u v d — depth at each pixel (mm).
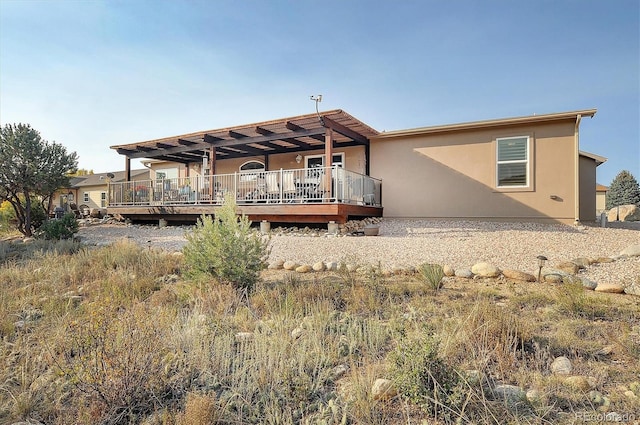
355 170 12328
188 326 3098
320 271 5375
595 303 3410
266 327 3018
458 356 2451
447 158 11023
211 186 11641
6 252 7656
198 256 4453
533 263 5367
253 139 11062
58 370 2410
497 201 10375
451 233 8445
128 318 2826
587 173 12539
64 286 4867
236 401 2117
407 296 3965
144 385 2244
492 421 1818
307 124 10000
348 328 3051
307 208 9547
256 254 4527
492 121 10188
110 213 13852
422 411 1957
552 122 9766
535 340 2686
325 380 2332
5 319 3559
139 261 5957
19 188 11438
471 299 3725
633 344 2572
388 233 8984
